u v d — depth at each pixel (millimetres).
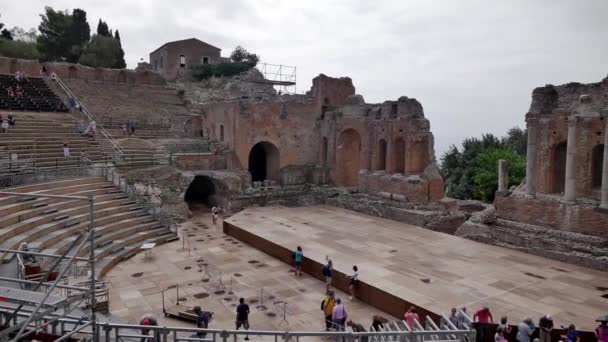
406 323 13031
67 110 37219
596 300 15578
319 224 27406
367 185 33750
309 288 18656
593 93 21312
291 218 29172
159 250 23266
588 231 20562
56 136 30469
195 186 39125
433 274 18250
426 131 30172
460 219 28031
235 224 26953
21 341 9266
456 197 50531
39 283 9133
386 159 32594
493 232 23109
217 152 36812
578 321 13953
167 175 31484
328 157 38812
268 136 37875
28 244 16922
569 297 15844
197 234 27141
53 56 66188
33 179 23734
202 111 44219
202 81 59562
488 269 18891
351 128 36000
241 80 56250
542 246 21047
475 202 34094
